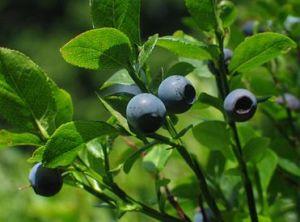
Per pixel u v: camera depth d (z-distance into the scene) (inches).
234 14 8.3
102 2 7.5
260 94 10.2
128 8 7.5
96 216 12.0
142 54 7.4
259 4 11.1
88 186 8.1
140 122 7.1
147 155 9.2
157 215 8.0
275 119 10.5
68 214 12.1
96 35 7.3
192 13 8.2
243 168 8.4
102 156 8.0
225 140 8.7
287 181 10.1
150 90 7.7
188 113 11.0
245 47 8.0
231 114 7.8
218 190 9.6
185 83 7.4
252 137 9.3
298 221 10.4
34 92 7.7
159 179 8.8
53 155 7.4
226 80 8.1
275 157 9.4
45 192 7.7
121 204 8.0
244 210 9.6
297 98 10.9
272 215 10.4
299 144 10.3
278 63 11.1
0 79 7.6
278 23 11.0
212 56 8.1
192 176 9.6
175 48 8.1
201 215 8.8
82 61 7.4
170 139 7.7
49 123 7.8
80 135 7.4
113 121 7.8
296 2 11.0
